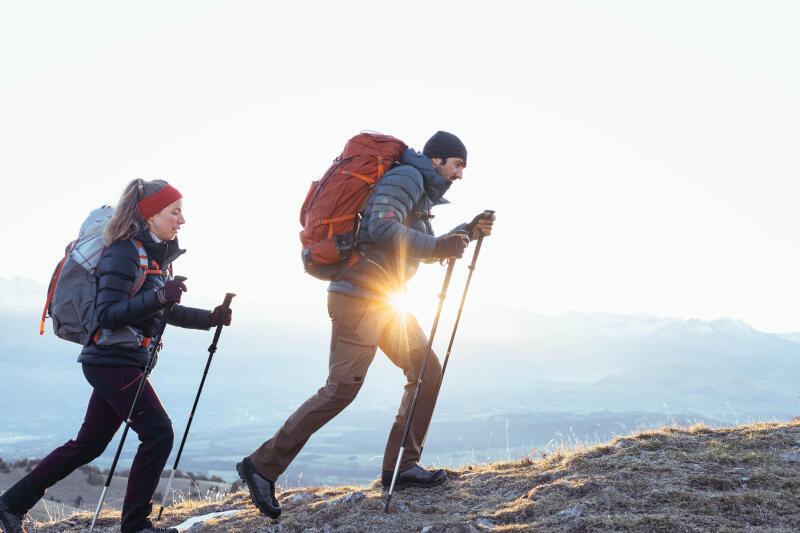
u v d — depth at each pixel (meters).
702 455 5.23
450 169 5.16
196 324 5.08
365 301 4.84
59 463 4.84
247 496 6.17
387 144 4.97
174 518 5.72
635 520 4.02
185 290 4.53
